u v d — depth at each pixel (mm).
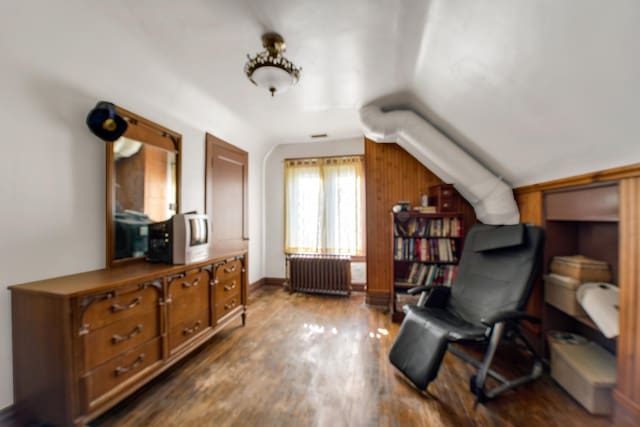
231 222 3525
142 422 1524
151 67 2119
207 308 2299
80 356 1350
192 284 2117
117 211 1997
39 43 1541
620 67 1081
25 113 1508
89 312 1398
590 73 1198
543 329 2182
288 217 4309
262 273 4449
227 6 1540
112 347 1507
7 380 1420
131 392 1596
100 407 1424
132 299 1632
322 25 1695
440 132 2781
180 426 1497
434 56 1868
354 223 4043
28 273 1523
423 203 3238
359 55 2004
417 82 2330
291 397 1734
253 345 2426
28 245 1526
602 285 1742
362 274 4051
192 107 2727
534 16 1164
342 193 4090
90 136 1842
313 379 1924
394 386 1851
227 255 2533
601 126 1391
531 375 1890
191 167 2805
